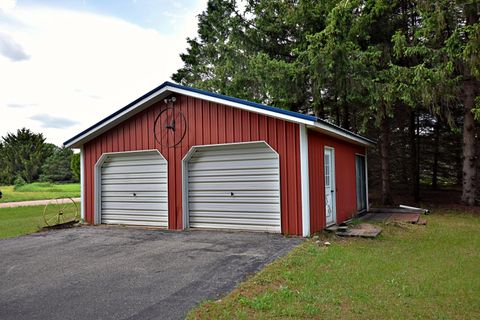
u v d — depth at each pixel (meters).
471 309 3.35
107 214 9.60
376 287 3.96
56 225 9.11
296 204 7.08
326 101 13.91
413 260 5.15
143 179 9.09
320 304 3.47
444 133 16.41
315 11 12.92
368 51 11.57
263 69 12.30
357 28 11.73
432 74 10.41
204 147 8.16
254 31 14.10
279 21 14.05
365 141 10.58
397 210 11.40
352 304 3.47
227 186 7.98
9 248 6.68
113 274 4.76
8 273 4.99
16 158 46.47
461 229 7.97
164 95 8.48
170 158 8.52
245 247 6.10
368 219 9.61
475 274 4.46
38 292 4.14
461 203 12.58
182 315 3.32
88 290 4.14
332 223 8.50
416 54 11.76
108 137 9.42
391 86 11.04
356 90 11.59
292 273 4.49
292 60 14.27
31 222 10.59
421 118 16.36
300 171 7.05
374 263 4.96
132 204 9.22
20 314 3.50
